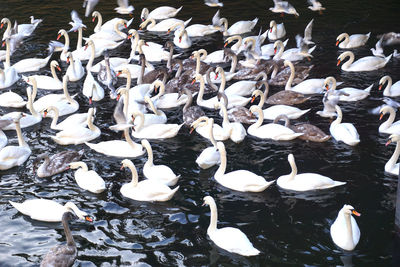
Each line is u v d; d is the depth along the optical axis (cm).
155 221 1486
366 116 2062
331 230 1395
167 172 1641
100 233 1439
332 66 2531
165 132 1945
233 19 3116
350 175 1673
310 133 1891
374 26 2927
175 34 2862
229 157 1809
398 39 2677
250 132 1952
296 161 1767
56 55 2739
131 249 1374
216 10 3278
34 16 3177
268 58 2580
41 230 1461
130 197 1592
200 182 1667
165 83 2381
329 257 1325
